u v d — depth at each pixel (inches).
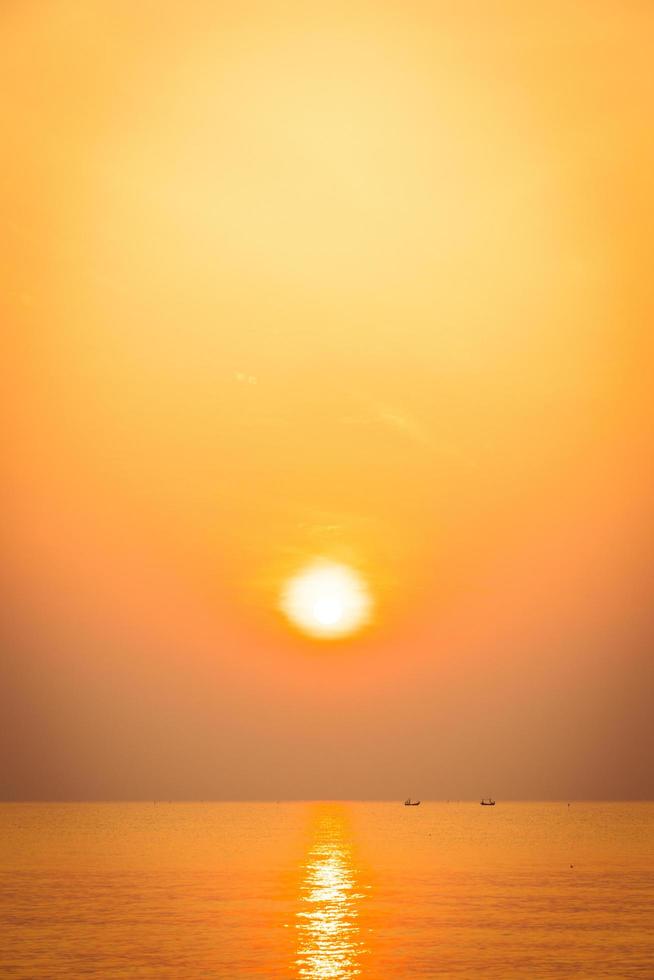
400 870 4124.0
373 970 1883.6
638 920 2519.7
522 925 2431.1
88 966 1913.1
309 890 3280.0
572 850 5442.9
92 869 4116.6
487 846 5871.1
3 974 1839.3
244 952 2057.1
